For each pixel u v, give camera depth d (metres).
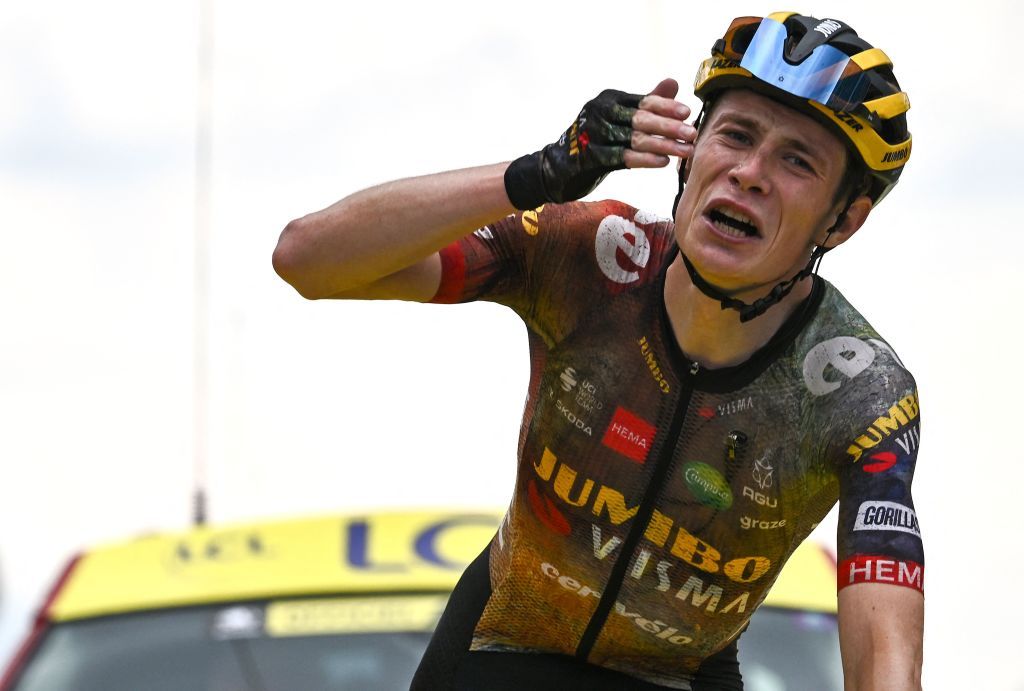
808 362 9.11
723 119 8.70
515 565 10.09
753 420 9.17
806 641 13.94
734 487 9.27
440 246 8.96
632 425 9.35
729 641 10.23
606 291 9.38
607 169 8.48
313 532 15.05
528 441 9.77
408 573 14.20
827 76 8.49
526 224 9.45
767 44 8.58
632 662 10.27
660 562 9.60
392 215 8.88
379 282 9.34
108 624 13.84
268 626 13.61
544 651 10.36
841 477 9.02
